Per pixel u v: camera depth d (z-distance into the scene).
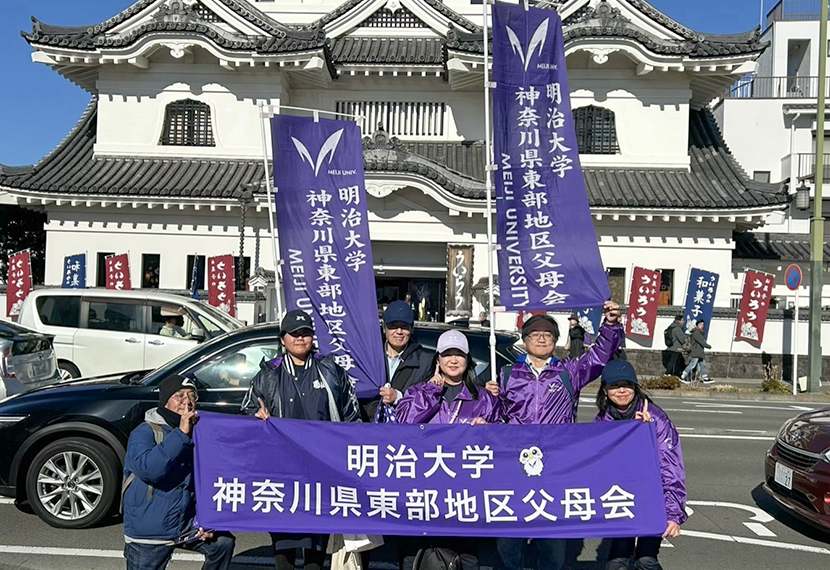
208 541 4.26
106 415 6.09
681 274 19.42
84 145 21.05
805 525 6.74
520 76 5.18
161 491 3.93
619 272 19.58
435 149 20.98
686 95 20.38
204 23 19.56
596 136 20.75
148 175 19.53
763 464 9.08
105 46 19.33
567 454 4.27
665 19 20.28
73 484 6.09
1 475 6.09
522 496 4.26
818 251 17.12
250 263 19.62
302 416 4.43
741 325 18.83
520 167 5.14
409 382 5.29
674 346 18.00
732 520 6.84
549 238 5.11
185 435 3.89
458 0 23.53
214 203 18.80
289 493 4.30
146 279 19.70
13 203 19.12
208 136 20.70
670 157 20.36
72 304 11.55
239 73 20.34
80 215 19.64
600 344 4.55
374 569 5.48
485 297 18.48
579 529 4.21
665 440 4.33
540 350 4.49
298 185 5.58
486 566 5.51
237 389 6.26
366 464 4.32
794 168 26.06
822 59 17.19
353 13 21.83
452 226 18.91
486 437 4.31
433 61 20.11
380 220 18.95
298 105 21.58
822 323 19.30
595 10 20.09
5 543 5.69
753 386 17.47
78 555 5.45
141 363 11.25
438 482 4.30
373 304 5.55
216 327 11.47
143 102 20.58
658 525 4.17
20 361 8.48
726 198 18.61
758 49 18.75
